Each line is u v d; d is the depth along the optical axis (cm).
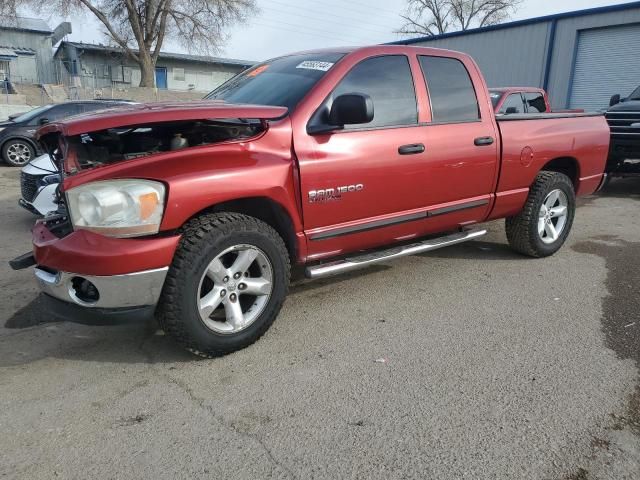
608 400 277
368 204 373
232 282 314
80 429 253
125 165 286
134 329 365
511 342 343
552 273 480
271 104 358
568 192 518
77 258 273
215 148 309
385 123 380
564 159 528
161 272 284
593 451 238
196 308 298
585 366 312
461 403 274
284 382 294
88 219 276
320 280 459
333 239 365
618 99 1082
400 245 439
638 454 236
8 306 408
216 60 4612
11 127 1248
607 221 703
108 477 222
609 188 988
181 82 4500
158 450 238
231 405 273
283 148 331
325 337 350
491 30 1959
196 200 290
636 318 381
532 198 491
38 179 607
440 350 332
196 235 293
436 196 414
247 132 342
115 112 302
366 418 262
